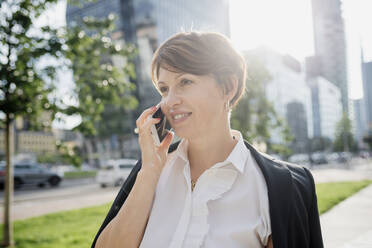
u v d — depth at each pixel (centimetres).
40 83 416
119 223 81
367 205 682
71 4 463
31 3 405
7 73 398
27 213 811
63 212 753
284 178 79
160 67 82
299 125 7900
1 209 920
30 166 1678
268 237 76
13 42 399
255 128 1480
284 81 7406
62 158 459
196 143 86
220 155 87
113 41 471
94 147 4853
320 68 11225
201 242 73
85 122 443
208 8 6209
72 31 439
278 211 73
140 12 4891
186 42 77
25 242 459
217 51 78
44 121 463
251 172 81
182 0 5594
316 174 1952
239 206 77
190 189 81
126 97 480
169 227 83
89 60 446
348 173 2033
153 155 90
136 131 93
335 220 541
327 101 9919
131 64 480
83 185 1819
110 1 4503
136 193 85
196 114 77
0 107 412
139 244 82
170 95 78
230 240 73
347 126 5588
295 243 75
